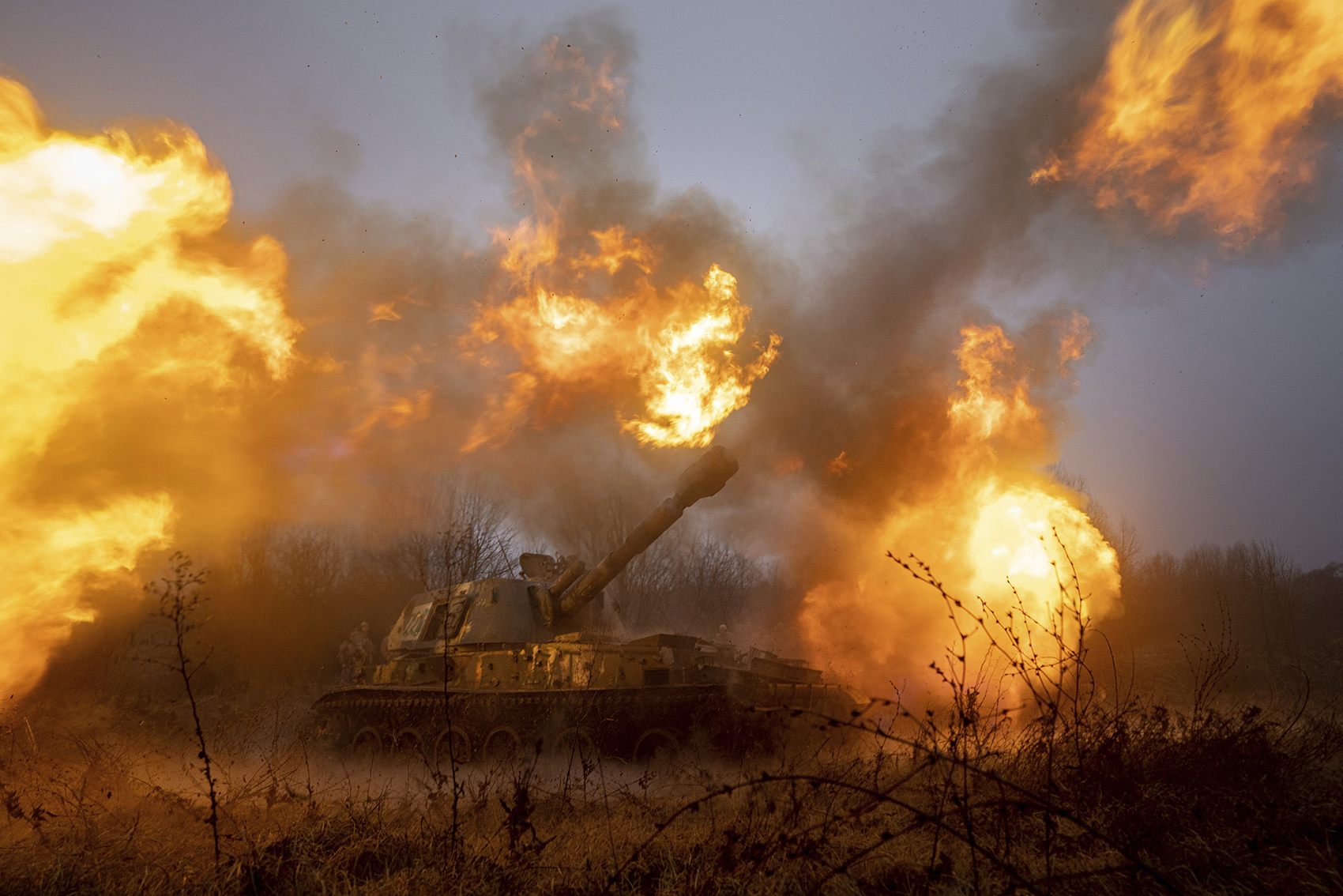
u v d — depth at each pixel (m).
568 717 14.06
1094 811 6.83
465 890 6.23
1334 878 5.34
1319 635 36.47
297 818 8.89
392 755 16.30
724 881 6.00
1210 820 6.64
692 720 13.59
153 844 7.90
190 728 17.81
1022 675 7.73
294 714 21.66
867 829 7.10
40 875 6.94
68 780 10.97
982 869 5.98
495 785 11.65
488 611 17.67
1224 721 8.66
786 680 14.73
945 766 7.22
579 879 6.36
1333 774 8.18
